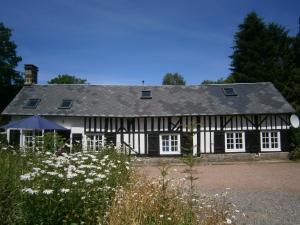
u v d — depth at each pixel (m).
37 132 18.66
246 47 35.56
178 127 19.66
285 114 20.09
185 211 4.29
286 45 36.19
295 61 33.81
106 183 4.95
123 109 19.94
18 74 30.92
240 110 19.89
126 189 5.14
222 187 9.93
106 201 4.20
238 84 23.22
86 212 3.76
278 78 32.69
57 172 4.39
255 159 19.28
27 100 20.84
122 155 8.67
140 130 19.66
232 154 19.20
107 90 22.28
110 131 19.58
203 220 4.26
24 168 4.86
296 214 6.77
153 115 19.41
